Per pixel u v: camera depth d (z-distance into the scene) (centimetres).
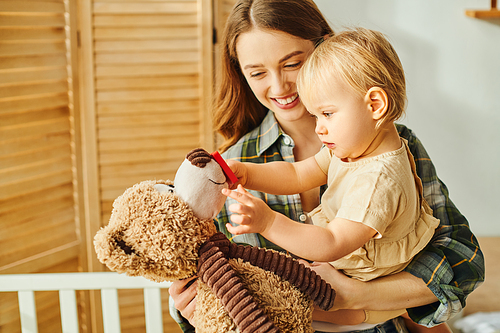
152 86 177
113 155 178
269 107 91
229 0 186
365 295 75
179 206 57
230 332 55
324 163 79
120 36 171
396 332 91
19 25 151
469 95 220
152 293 105
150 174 182
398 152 69
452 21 212
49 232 169
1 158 151
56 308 173
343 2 210
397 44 215
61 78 165
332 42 68
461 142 226
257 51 81
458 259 82
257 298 59
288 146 96
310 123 96
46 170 165
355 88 64
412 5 211
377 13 212
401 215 69
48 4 157
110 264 55
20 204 158
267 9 79
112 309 106
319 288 63
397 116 67
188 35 176
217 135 183
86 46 169
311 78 66
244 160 98
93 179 177
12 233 157
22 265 159
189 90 180
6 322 157
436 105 222
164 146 181
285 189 79
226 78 99
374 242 72
